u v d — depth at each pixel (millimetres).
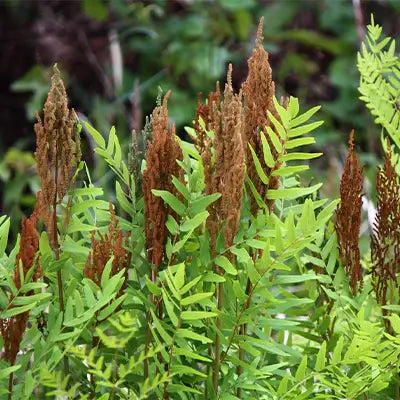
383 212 2193
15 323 1956
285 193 2035
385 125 2391
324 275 2176
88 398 2070
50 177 1986
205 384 2053
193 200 2027
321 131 5953
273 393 2020
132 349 2045
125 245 2076
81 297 2045
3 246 2084
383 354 2027
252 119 2057
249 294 2012
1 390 1940
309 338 2207
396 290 2221
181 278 1928
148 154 2014
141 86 6051
